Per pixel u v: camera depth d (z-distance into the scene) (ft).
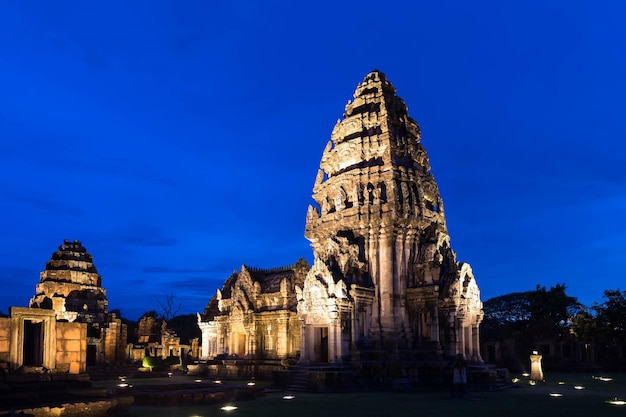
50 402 87.97
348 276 157.48
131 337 350.43
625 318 256.93
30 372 100.78
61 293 260.42
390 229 160.66
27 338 109.40
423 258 161.99
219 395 111.55
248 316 202.49
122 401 97.19
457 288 153.38
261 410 97.76
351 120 178.91
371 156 172.86
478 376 139.95
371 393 131.03
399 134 175.94
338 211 169.99
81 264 273.95
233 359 201.26
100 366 232.53
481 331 287.48
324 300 149.18
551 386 154.61
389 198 161.38
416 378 143.84
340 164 179.52
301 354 152.35
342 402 111.04
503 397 121.08
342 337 147.43
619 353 282.15
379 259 161.17
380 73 187.21
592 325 263.08
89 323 252.62
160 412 94.89
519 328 363.76
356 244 162.71
